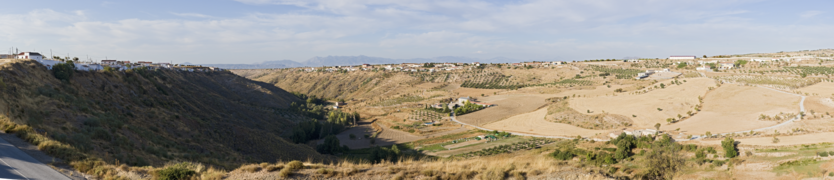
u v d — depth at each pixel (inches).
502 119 5541.3
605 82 7716.5
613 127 4448.8
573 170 1002.7
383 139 4672.7
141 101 2487.7
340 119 5684.1
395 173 940.0
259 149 2308.1
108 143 1322.6
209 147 1927.9
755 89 5246.1
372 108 7352.4
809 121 3622.0
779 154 2197.3
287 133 4436.5
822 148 2219.5
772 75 6392.7
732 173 1692.9
